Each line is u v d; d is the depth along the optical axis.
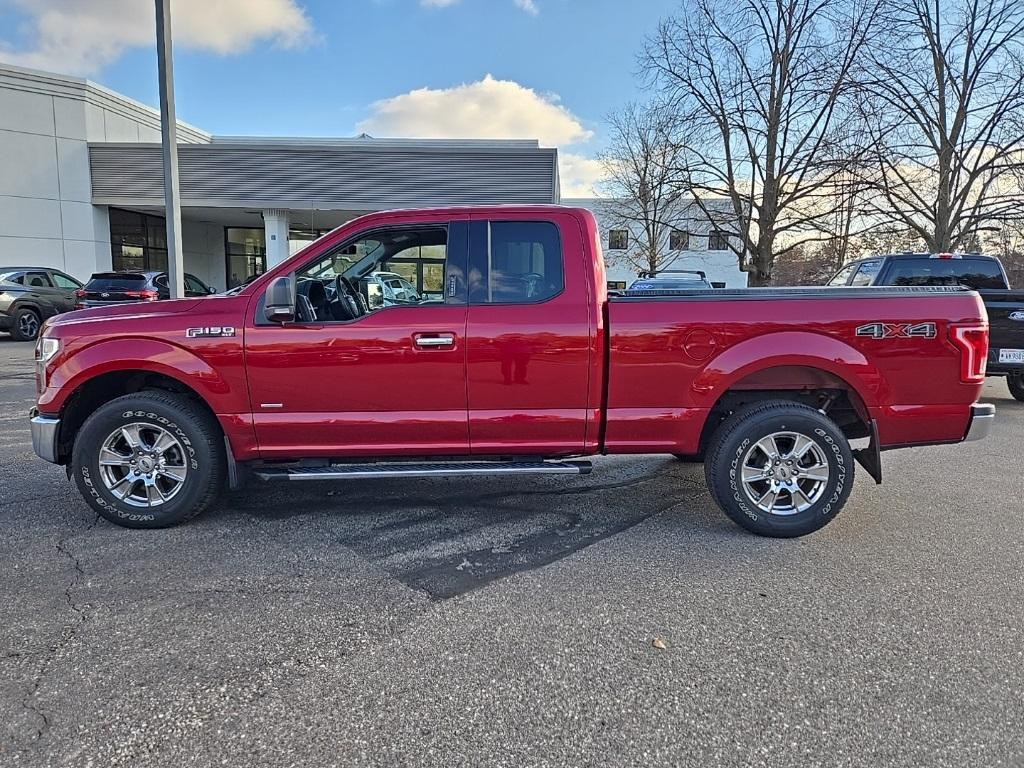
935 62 17.81
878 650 2.70
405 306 3.88
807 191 19.00
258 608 3.04
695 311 3.85
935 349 3.85
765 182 19.59
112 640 2.75
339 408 3.89
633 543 3.87
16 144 18.80
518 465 4.01
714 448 3.96
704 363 3.87
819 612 3.03
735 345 3.86
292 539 3.90
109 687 2.42
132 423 3.92
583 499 4.71
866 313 3.84
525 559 3.63
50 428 3.95
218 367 3.82
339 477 3.92
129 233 21.56
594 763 2.05
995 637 2.81
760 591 3.24
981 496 4.82
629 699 2.37
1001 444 6.55
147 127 22.77
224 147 19.22
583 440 3.98
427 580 3.36
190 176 19.41
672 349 3.87
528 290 3.90
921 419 3.90
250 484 5.02
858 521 4.27
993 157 17.36
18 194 18.94
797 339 3.84
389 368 3.84
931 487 5.05
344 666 2.57
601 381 3.90
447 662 2.61
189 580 3.33
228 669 2.55
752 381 4.00
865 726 2.22
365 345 3.82
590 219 3.93
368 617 2.96
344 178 19.44
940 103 18.00
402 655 2.65
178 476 3.99
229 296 3.95
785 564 3.57
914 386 3.88
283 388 3.85
